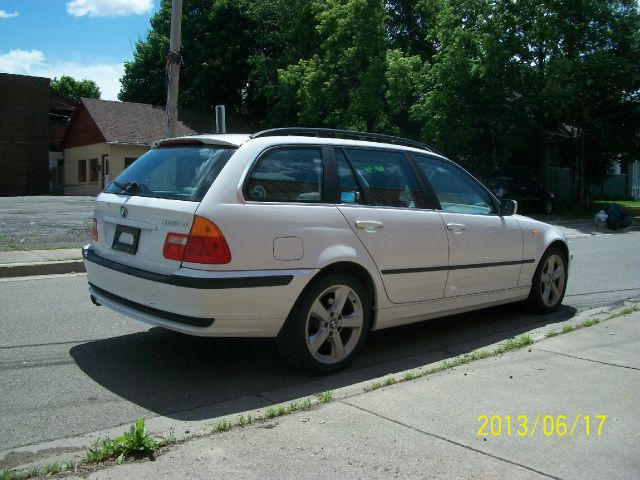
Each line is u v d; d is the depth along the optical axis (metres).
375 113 25.53
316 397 4.18
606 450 3.39
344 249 4.71
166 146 5.17
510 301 6.44
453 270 5.56
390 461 3.22
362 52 26.25
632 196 38.75
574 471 3.16
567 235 17.33
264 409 4.05
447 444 3.42
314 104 27.86
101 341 5.61
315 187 4.75
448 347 5.67
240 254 4.22
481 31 22.72
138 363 5.04
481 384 4.36
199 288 4.09
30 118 37.47
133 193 4.85
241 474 3.06
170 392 4.42
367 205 5.01
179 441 3.44
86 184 35.22
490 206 6.21
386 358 5.34
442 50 23.77
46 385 4.50
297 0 30.97
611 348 5.23
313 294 4.55
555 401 4.05
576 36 22.06
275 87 31.69
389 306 5.12
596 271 10.20
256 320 4.33
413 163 5.57
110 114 34.12
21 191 37.41
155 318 4.40
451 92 22.84
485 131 24.97
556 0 21.80
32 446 3.51
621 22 22.42
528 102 23.39
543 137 24.70
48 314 6.52
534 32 22.06
